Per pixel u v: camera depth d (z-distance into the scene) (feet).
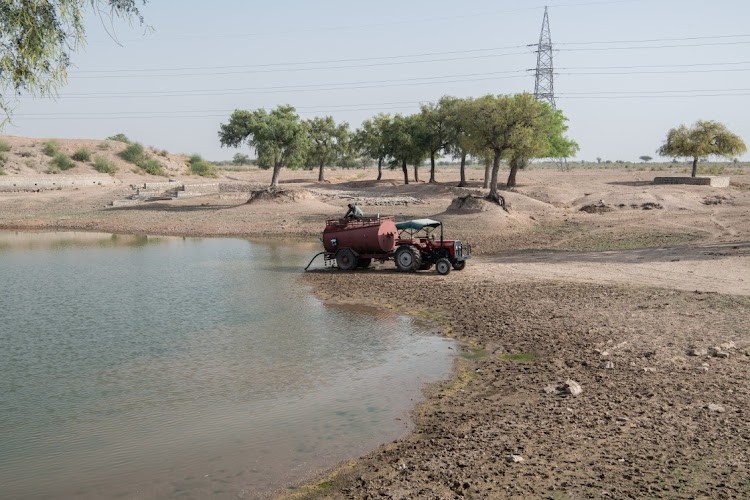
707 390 31.96
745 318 46.32
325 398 34.27
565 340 43.55
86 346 45.68
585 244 95.30
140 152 332.19
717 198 155.22
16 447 28.66
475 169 493.77
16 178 226.79
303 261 88.17
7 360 42.37
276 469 25.82
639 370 36.04
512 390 34.30
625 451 25.12
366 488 23.52
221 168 464.24
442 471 24.41
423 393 34.65
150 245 112.68
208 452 27.71
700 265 69.67
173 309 57.88
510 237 105.81
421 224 74.02
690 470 23.06
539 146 161.07
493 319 50.52
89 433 30.12
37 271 82.12
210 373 39.09
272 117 212.84
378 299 60.29
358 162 500.33
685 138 207.82
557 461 24.57
